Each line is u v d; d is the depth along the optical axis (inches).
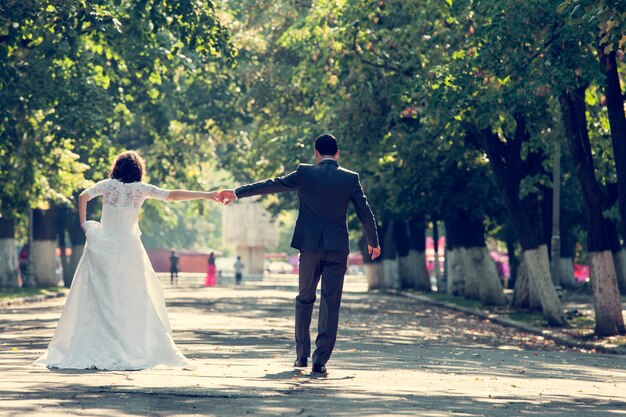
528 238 1702.8
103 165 2244.1
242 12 2407.7
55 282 3056.1
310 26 1798.7
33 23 1529.3
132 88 2130.9
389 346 1082.7
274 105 2485.2
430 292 3176.7
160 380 563.8
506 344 1314.0
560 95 1376.7
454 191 2266.2
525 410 521.0
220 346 963.3
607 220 2795.3
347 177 639.8
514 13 1261.1
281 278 5511.8
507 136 1796.3
